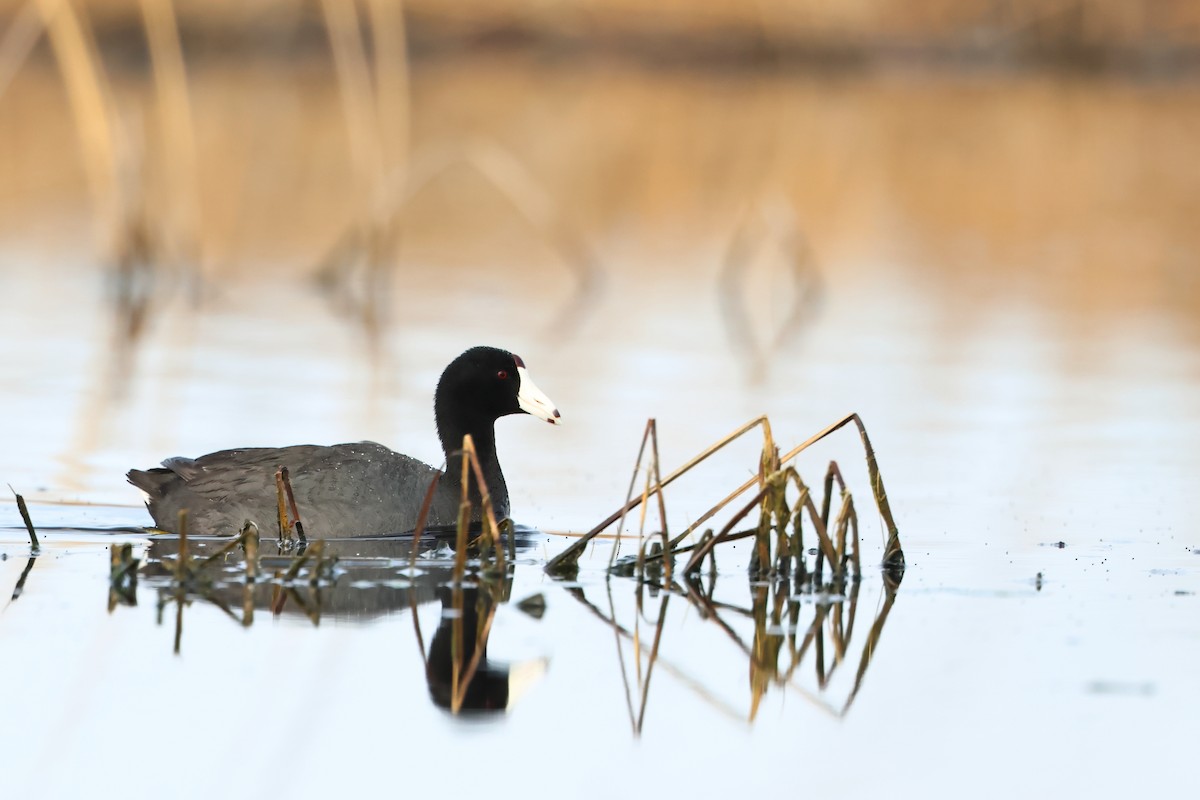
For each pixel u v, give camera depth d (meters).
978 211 27.06
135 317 19.33
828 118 35.62
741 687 8.02
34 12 21.31
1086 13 43.16
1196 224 25.92
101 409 14.59
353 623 8.74
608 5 42.03
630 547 10.55
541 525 11.12
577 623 8.87
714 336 18.61
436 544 10.51
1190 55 43.09
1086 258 23.38
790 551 9.77
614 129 33.47
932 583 9.71
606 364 16.97
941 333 18.77
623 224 25.89
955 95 39.41
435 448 13.26
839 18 42.66
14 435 13.55
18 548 10.20
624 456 13.25
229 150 30.45
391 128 24.22
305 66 38.91
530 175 28.47
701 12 42.47
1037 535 10.85
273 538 10.45
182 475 10.71
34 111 34.66
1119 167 31.12
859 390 15.73
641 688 7.96
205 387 15.57
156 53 22.53
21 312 19.39
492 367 11.46
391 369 16.55
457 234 25.98
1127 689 7.85
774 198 23.70
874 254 23.94
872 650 8.48
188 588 9.30
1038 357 17.45
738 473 12.69
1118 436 13.96
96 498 11.64
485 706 7.71
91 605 8.95
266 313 19.70
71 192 27.98
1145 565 10.09
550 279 22.19
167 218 22.73
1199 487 12.17
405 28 40.94
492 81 39.22
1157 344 18.12
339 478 10.68
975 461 13.02
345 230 24.78
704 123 34.56
